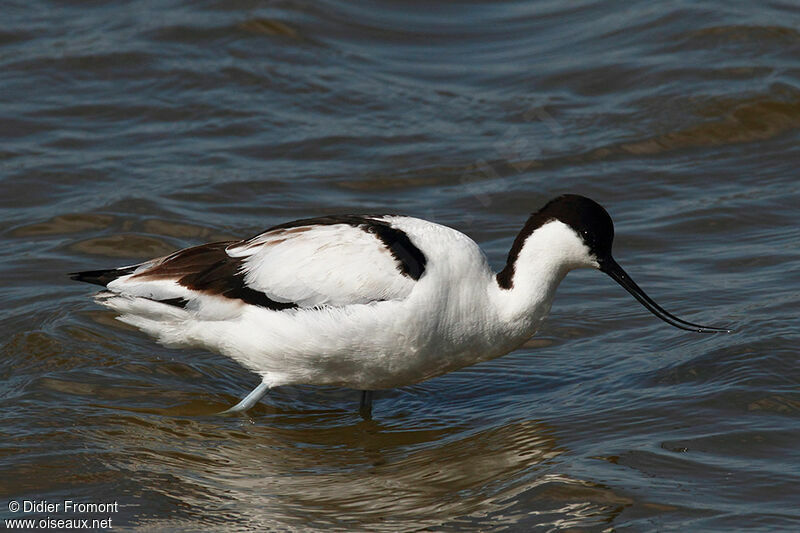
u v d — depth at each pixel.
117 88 18.89
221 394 11.76
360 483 9.84
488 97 19.00
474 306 10.61
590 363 12.22
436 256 10.48
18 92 18.61
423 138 17.78
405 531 8.96
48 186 16.16
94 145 17.38
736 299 13.22
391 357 10.64
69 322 12.68
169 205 15.68
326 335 10.48
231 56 19.91
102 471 9.92
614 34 20.58
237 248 11.07
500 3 22.28
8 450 10.18
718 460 9.81
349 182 16.64
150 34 20.39
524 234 10.87
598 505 9.16
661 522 8.88
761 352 11.73
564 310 13.44
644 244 14.95
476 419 11.22
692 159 17.25
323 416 11.48
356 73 19.73
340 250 10.57
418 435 10.94
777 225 15.23
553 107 18.56
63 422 10.77
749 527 8.74
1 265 14.09
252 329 10.75
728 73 18.94
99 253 14.52
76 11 21.25
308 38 20.67
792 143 17.47
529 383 11.96
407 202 16.23
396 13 21.72
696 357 11.88
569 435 10.52
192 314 10.95
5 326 12.60
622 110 18.36
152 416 11.09
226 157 17.20
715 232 15.16
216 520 9.18
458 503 9.39
